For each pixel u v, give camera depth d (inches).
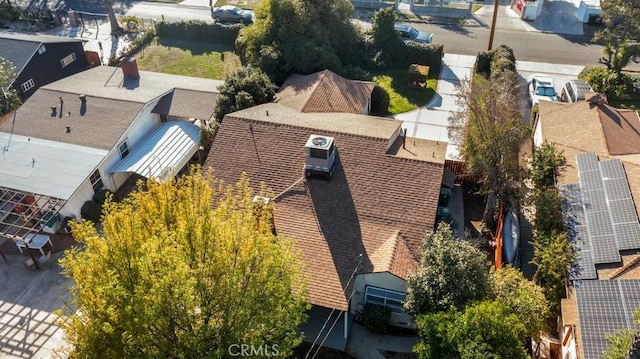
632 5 1704.0
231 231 721.6
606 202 1021.8
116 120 1358.3
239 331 664.4
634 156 1162.6
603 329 799.7
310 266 957.8
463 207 1285.7
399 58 1908.2
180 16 2417.6
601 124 1269.7
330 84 1486.2
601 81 1697.8
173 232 682.2
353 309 1011.3
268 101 1464.1
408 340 979.9
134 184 1396.4
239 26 2098.9
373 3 2456.9
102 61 2031.3
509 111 1189.7
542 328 864.3
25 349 967.0
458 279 861.8
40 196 1165.7
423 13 2370.8
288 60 1667.1
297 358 935.7
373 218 1023.6
